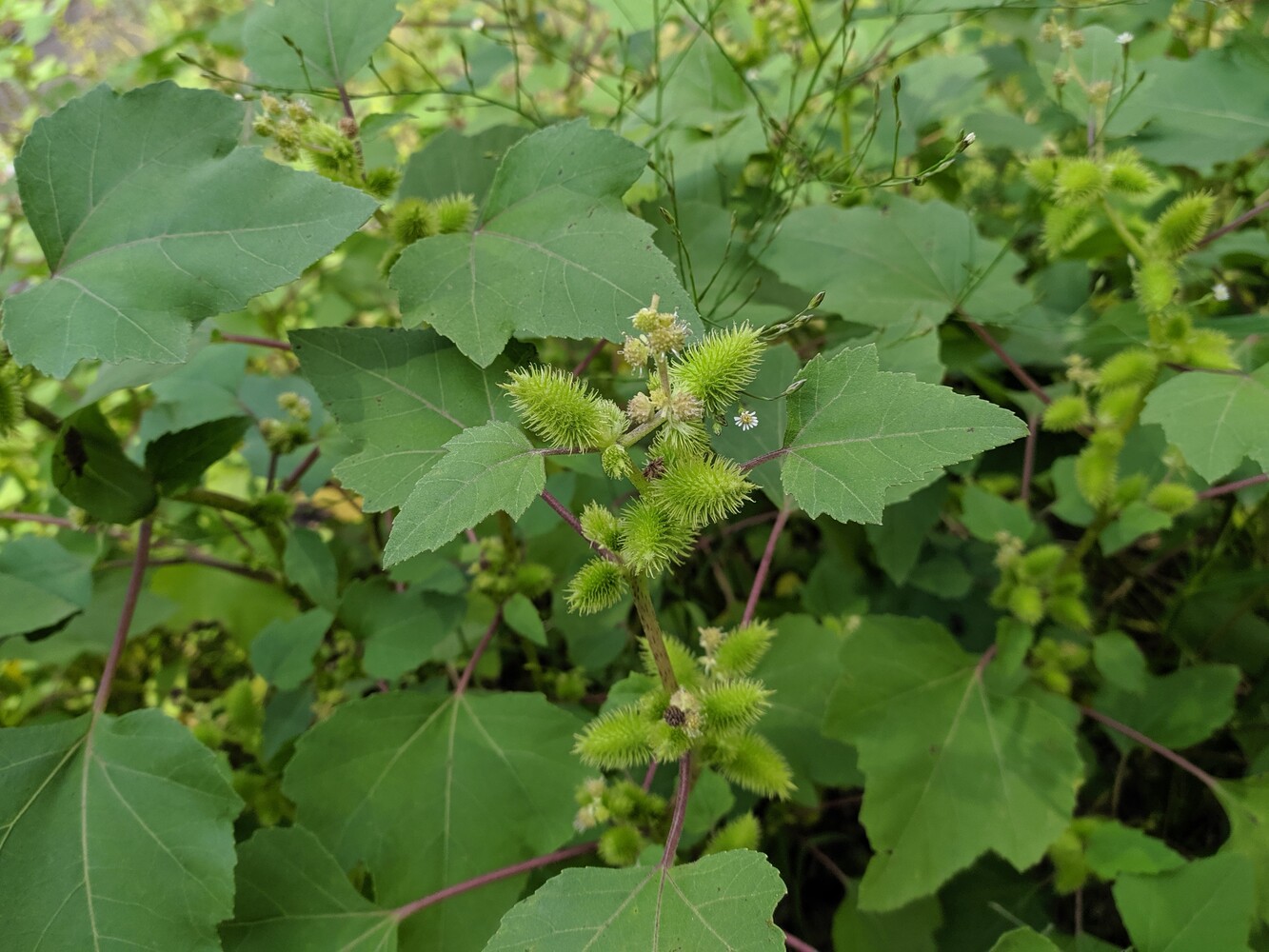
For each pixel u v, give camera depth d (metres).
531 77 0.57
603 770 0.35
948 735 0.34
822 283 0.42
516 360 0.28
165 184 0.26
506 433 0.21
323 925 0.29
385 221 0.32
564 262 0.27
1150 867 0.30
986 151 0.56
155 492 0.35
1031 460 0.44
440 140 0.42
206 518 0.48
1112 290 0.48
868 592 0.45
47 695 0.48
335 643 0.45
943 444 0.20
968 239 0.43
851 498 0.20
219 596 0.47
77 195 0.26
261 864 0.29
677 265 0.41
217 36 0.52
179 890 0.26
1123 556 0.47
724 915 0.21
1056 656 0.37
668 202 0.43
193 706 0.49
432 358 0.28
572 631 0.41
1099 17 0.47
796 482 0.21
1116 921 0.40
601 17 0.64
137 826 0.27
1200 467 0.29
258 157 0.26
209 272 0.25
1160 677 0.40
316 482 0.43
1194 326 0.39
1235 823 0.34
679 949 0.21
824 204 0.43
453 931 0.29
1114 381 0.33
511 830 0.31
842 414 0.22
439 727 0.33
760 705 0.26
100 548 0.38
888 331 0.39
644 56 0.49
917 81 0.50
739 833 0.28
